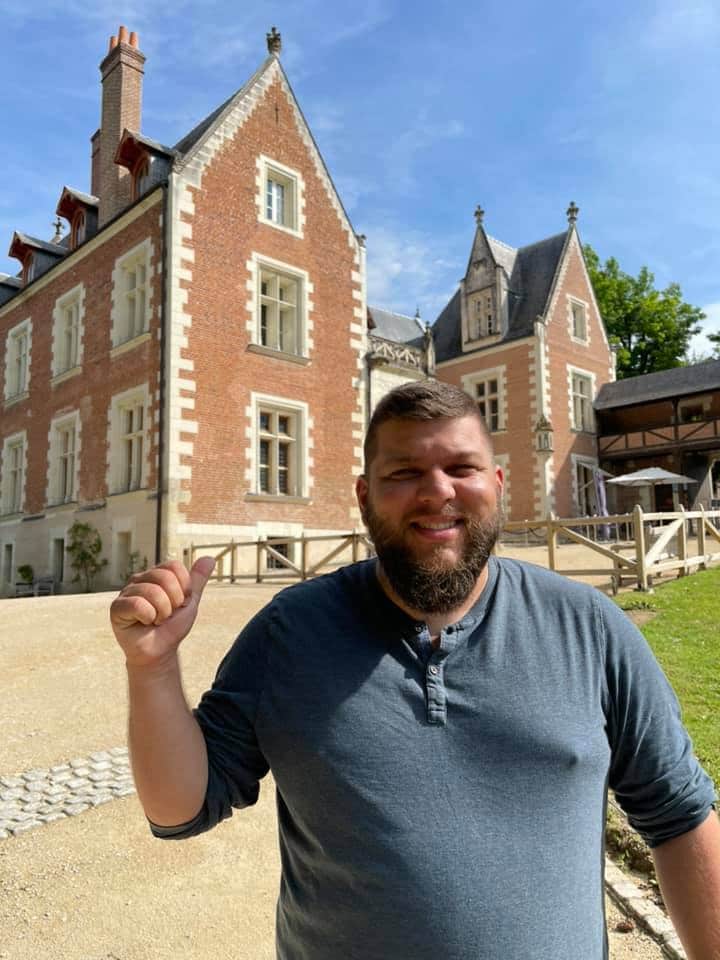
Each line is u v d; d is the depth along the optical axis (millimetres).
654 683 1388
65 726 4871
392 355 20453
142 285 15336
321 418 16109
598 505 23719
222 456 14000
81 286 17359
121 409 15414
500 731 1259
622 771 1383
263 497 14562
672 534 9461
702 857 1304
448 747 1254
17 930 2607
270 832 3432
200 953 2482
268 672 1363
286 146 16391
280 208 16422
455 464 1465
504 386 24953
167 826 1293
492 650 1350
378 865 1184
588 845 1252
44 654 6758
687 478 20953
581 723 1294
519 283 27250
